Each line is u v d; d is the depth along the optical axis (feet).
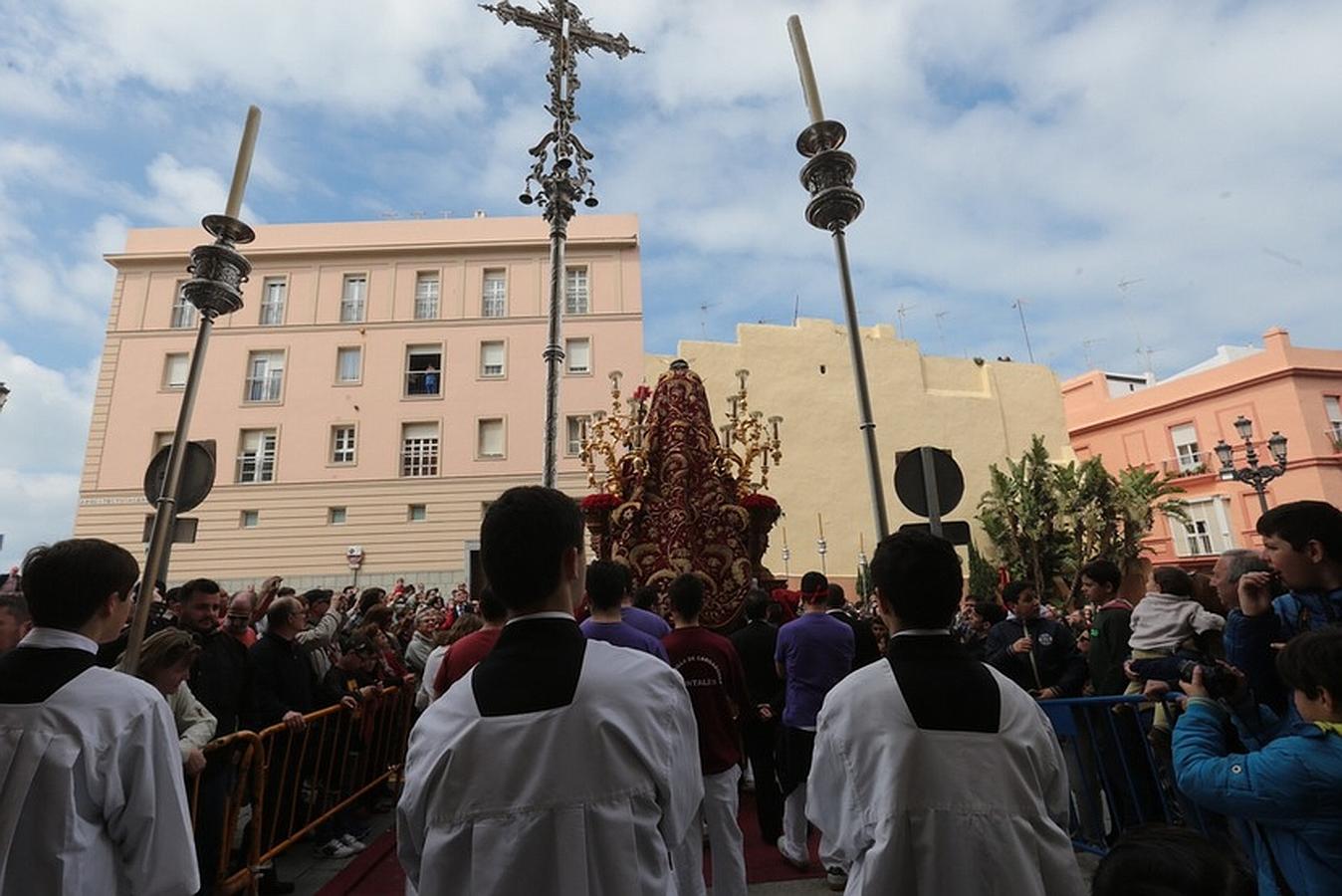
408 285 95.09
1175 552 114.32
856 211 18.03
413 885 6.32
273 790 16.24
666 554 28.09
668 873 5.82
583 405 91.35
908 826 6.31
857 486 106.22
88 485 84.23
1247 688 8.89
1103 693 17.19
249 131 16.11
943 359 120.06
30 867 6.81
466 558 85.51
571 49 33.73
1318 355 107.96
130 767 7.52
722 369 104.99
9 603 11.73
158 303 90.89
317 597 22.61
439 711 6.00
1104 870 4.85
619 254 97.86
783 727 17.29
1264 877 7.47
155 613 19.66
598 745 5.61
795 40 19.63
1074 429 132.46
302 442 87.92
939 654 7.00
